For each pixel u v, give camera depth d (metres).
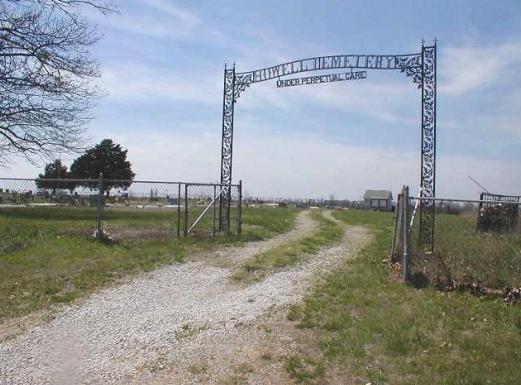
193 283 10.91
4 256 12.64
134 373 6.43
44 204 20.70
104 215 22.95
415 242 12.70
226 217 18.05
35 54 13.96
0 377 6.29
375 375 6.00
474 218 16.70
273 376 6.21
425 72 14.03
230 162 17.55
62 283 10.46
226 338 7.48
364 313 8.29
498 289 9.05
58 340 7.53
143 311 8.91
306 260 13.33
